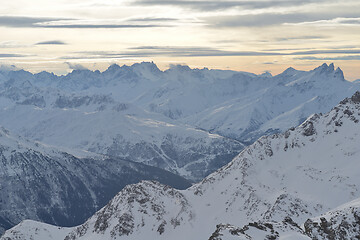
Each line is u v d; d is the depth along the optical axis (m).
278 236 138.12
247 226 142.38
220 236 129.00
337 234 169.25
